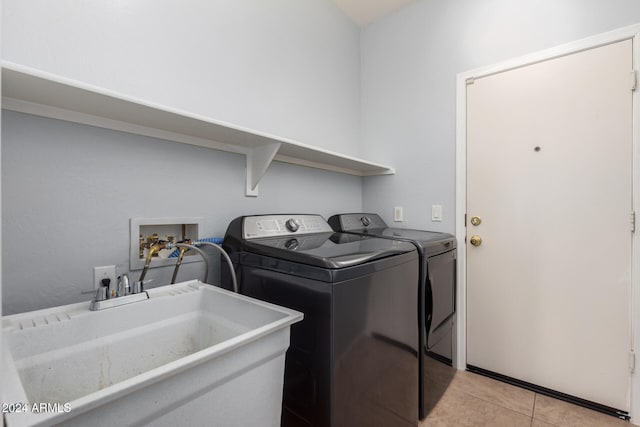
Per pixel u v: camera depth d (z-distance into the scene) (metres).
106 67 1.17
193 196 1.44
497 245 1.94
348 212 2.48
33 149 1.01
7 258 0.96
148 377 0.57
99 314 0.90
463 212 2.06
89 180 1.12
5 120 0.95
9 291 0.97
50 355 0.81
